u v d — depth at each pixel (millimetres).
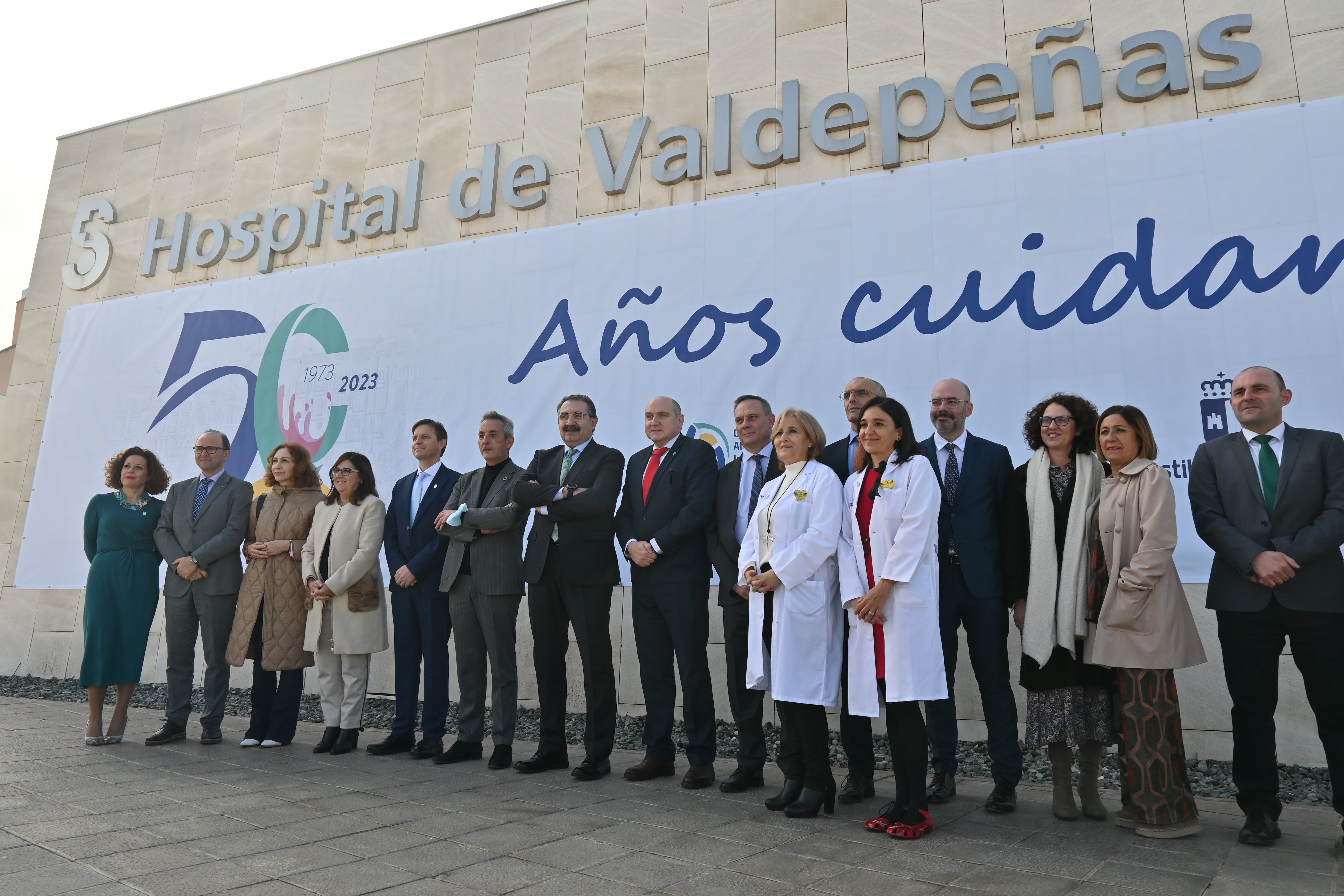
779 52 5625
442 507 4352
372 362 6371
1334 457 2709
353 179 6867
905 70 5258
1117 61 4777
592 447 3932
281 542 4375
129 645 4297
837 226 5195
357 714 4188
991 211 4863
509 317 6012
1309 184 4266
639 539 3688
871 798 3207
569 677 5422
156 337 7176
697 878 2203
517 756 4148
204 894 2041
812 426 3154
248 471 6598
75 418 7246
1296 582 2656
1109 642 2760
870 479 2947
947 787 3178
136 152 7734
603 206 5926
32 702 5824
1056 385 4551
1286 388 3018
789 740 3078
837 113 5371
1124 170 4625
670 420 3820
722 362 5309
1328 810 3148
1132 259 4520
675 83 5906
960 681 4523
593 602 3703
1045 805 3141
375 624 4270
